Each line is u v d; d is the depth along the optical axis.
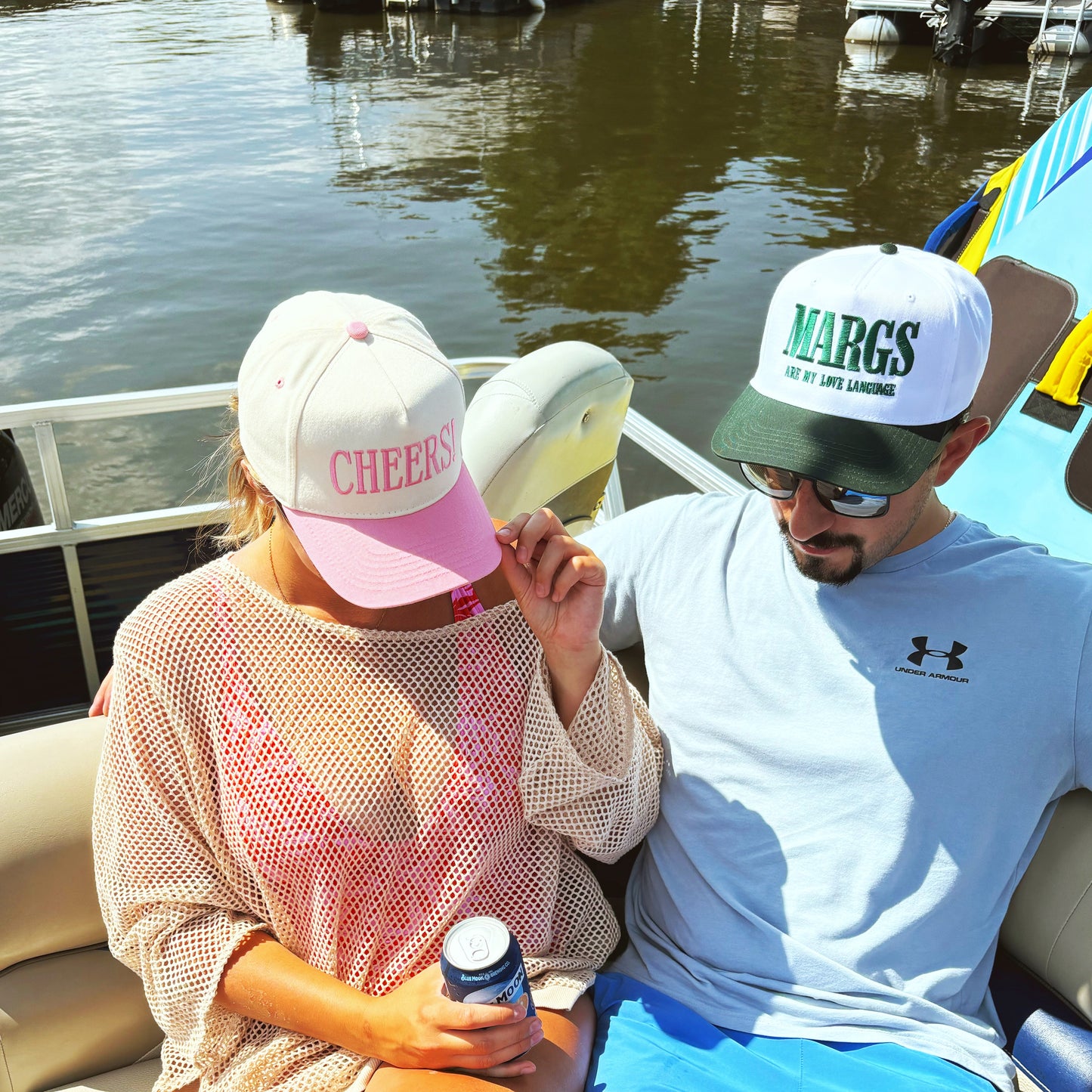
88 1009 1.46
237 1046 1.36
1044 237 2.64
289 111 24.84
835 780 1.50
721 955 1.50
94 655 2.75
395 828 1.33
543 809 1.39
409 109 24.92
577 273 15.09
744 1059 1.37
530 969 1.42
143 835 1.32
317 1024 1.28
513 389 1.99
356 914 1.34
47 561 2.61
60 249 16.14
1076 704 1.42
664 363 12.55
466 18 35.75
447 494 1.27
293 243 16.48
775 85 26.42
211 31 34.72
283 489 1.23
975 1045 1.38
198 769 1.31
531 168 20.14
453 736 1.34
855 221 17.00
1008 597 1.48
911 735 1.46
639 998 1.49
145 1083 1.45
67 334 13.40
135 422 10.59
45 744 1.55
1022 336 2.63
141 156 21.19
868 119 22.86
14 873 1.42
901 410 1.39
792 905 1.48
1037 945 1.48
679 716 1.65
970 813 1.44
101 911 1.40
